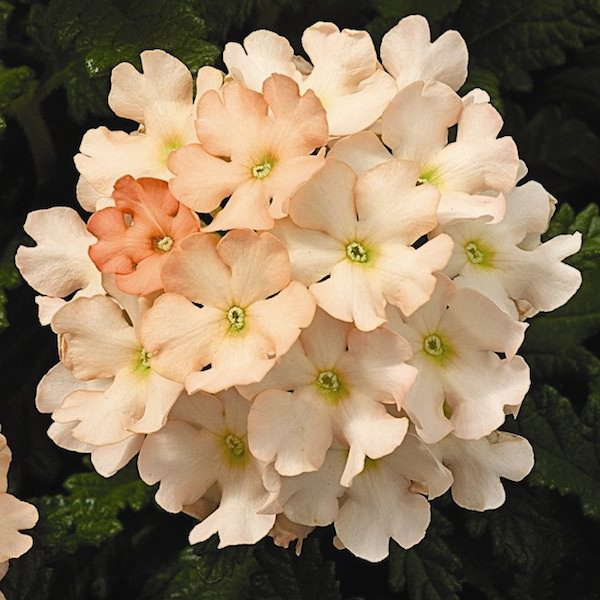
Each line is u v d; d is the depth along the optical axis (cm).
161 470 28
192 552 34
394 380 27
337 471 28
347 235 27
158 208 27
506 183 28
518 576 33
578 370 34
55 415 28
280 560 32
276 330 27
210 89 28
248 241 27
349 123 28
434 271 27
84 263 28
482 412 28
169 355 27
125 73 29
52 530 32
